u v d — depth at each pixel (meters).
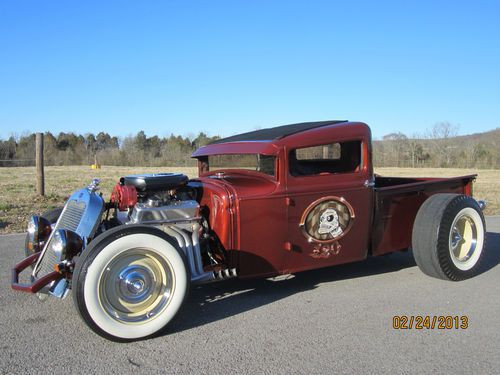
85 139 69.44
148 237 3.46
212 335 3.62
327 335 3.62
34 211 9.76
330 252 4.54
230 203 4.07
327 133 4.43
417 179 6.10
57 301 4.37
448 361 3.20
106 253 3.32
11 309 4.16
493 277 5.21
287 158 4.25
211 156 5.23
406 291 4.69
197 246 4.06
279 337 3.58
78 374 3.02
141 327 3.47
